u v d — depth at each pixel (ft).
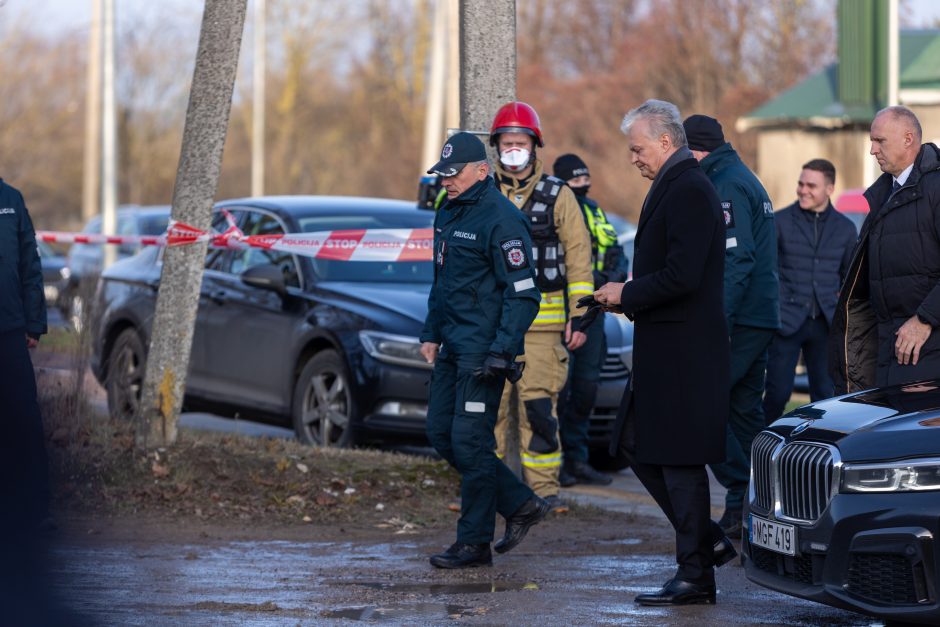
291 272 71.82
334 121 377.71
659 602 39.45
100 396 66.49
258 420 72.49
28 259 50.24
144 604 39.14
